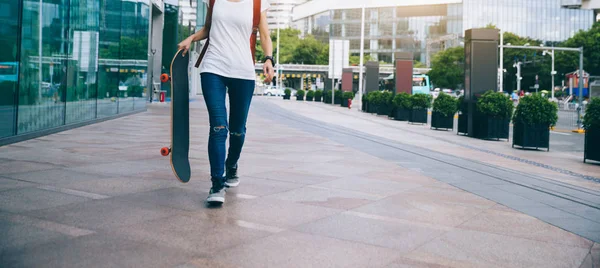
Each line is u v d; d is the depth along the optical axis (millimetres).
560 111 43844
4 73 7703
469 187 5359
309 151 8172
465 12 114500
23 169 5250
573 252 3086
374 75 32938
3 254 2588
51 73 9844
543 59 79750
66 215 3424
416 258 2836
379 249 2973
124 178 4961
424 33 119500
